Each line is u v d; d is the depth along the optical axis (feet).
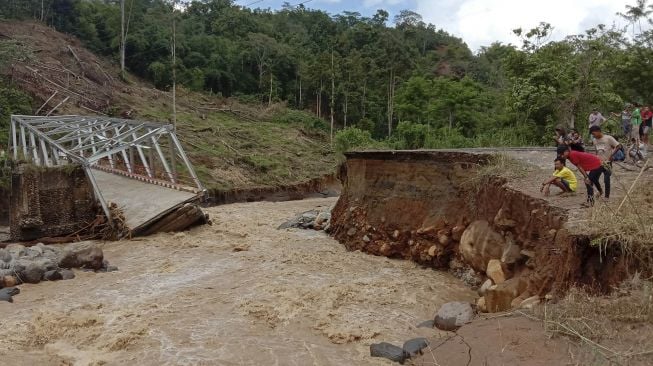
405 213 62.59
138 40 204.23
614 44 100.12
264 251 65.87
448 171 59.06
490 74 255.70
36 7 196.44
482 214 51.37
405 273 54.80
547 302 31.55
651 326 24.38
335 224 76.18
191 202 80.28
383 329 38.70
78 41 193.88
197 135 159.74
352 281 51.44
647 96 99.04
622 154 49.65
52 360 33.99
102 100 158.40
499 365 25.43
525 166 51.72
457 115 163.32
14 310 43.70
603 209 32.63
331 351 34.96
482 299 41.42
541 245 37.96
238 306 43.96
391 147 134.72
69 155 80.74
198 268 57.82
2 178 90.68
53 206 76.64
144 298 46.78
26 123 88.84
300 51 253.44
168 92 194.90
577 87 94.07
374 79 221.25
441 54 316.81
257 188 135.95
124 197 84.53
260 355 34.27
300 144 178.19
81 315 41.83
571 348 24.82
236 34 252.62
